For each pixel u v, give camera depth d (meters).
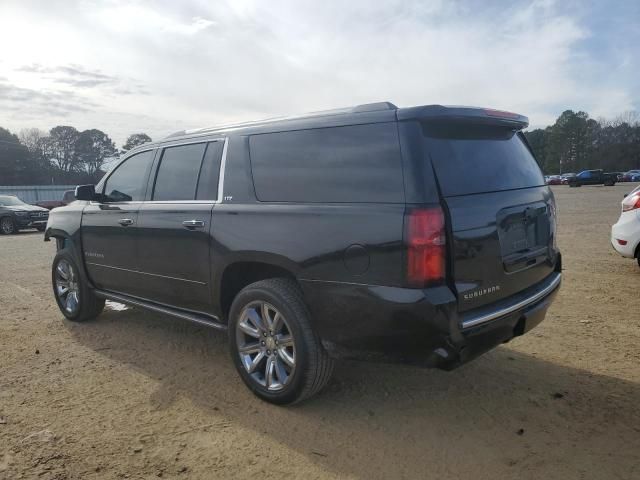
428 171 2.88
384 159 3.00
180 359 4.46
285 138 3.56
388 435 3.15
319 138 3.36
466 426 3.25
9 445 3.06
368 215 2.97
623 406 3.48
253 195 3.67
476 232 3.00
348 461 2.88
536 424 3.26
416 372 4.10
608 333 4.91
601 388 3.75
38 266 9.77
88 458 2.92
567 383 3.85
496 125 3.41
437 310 2.77
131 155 4.99
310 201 3.31
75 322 5.63
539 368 4.14
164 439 3.12
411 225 2.80
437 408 3.50
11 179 77.75
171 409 3.51
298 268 3.28
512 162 3.52
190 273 4.09
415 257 2.80
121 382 3.98
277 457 2.93
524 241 3.43
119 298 5.00
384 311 2.90
